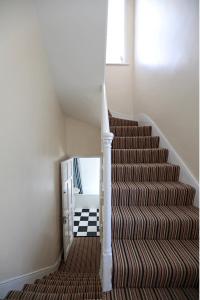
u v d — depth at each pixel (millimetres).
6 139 1683
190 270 1460
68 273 3018
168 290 1483
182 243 1748
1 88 1569
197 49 1978
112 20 4652
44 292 1808
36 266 2379
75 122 4387
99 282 2047
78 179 5809
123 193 2076
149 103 3473
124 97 4598
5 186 1704
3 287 1746
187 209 2016
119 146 2965
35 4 1728
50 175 2902
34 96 2166
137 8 4191
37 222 2381
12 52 1671
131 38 4555
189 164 2219
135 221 1785
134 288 1504
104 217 1515
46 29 1986
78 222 5270
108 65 4574
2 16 1516
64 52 2225
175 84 2500
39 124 2357
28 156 2074
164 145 2822
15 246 1898
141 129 3273
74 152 4422
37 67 2174
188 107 2203
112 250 1641
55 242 3230
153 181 2396
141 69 3906
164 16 2779
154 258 1545
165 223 1782
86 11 1746
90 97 3023
